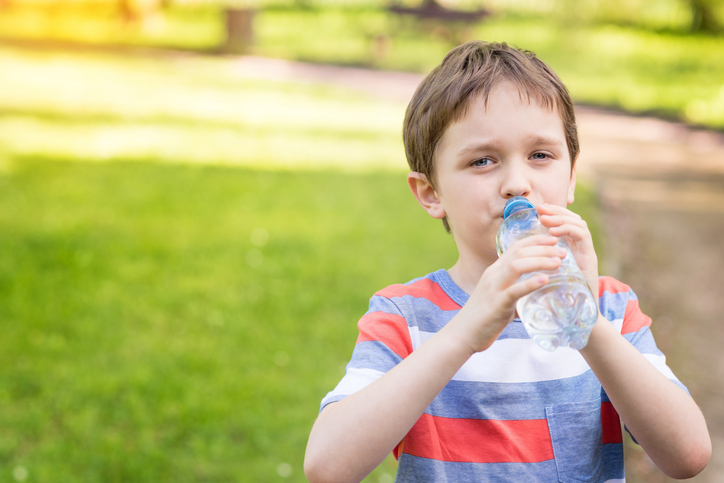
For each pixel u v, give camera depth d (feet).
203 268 16.49
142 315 14.07
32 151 26.84
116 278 15.74
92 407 11.00
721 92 49.16
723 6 78.69
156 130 32.14
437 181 4.34
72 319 13.75
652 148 36.52
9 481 9.39
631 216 23.79
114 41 61.72
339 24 74.18
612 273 16.84
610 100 49.73
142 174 24.58
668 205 25.58
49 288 15.03
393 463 9.84
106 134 30.68
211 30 68.95
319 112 39.42
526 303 3.76
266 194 22.94
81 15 68.18
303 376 12.00
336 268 16.63
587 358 3.75
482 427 3.94
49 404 11.09
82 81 43.78
